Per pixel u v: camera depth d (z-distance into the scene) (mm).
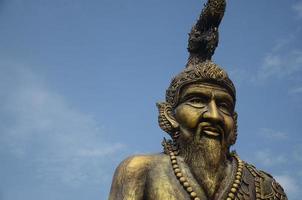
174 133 5449
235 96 5555
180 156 5363
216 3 5820
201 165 5184
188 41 6059
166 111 5531
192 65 5734
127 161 5406
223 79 5410
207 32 5922
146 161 5371
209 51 5883
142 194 5195
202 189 5121
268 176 5523
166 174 5195
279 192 5395
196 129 5281
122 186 5227
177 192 5070
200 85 5387
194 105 5344
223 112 5383
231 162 5469
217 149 5219
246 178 5316
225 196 5125
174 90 5520
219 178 5188
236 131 5602
